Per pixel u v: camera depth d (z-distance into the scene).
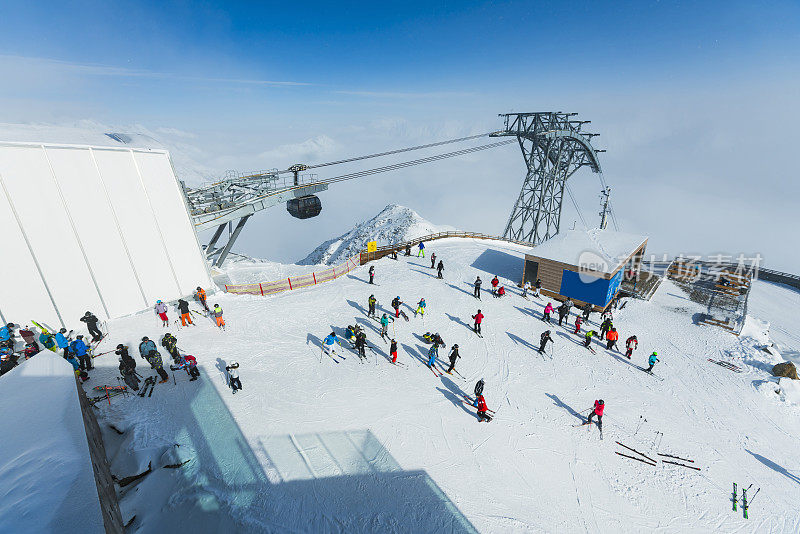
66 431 8.75
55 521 6.44
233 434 13.58
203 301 22.81
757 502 13.38
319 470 12.50
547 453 14.48
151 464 11.95
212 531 10.16
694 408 18.11
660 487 13.60
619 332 24.86
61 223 19.08
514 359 20.72
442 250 41.47
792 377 20.25
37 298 18.42
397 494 11.95
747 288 29.59
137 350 18.11
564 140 70.81
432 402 16.52
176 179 23.62
